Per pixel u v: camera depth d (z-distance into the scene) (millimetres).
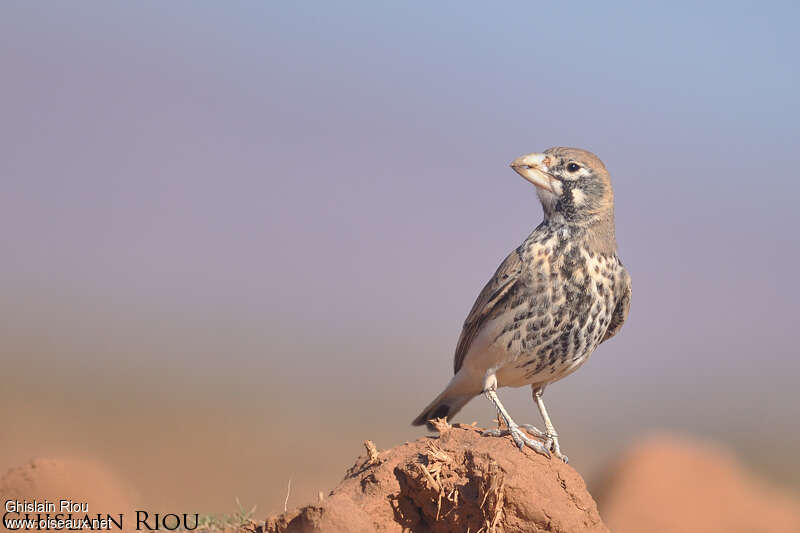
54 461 9492
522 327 11602
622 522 16250
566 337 11680
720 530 16297
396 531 9312
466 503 9078
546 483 9062
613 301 11953
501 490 8906
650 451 18719
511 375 11914
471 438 9727
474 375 12172
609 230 12000
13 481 9289
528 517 8930
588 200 11906
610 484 17734
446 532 9219
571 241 11773
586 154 12086
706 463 18891
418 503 9289
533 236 11992
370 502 9273
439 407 13070
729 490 17797
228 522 11320
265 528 9039
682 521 17047
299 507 8977
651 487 17375
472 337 12125
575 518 8953
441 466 9211
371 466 9680
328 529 8758
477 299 12070
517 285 11609
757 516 17250
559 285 11555
